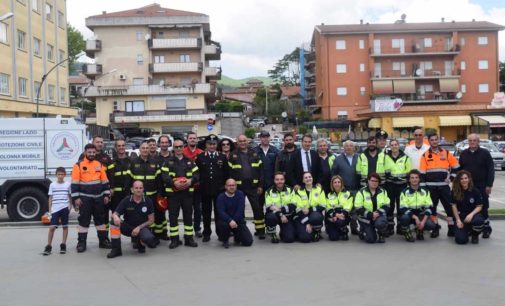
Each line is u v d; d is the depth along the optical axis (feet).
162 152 37.24
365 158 38.11
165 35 204.95
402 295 23.17
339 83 219.00
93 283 26.21
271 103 301.02
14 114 118.62
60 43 152.66
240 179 36.91
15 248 35.53
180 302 22.70
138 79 201.98
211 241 37.09
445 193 37.04
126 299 23.31
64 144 47.78
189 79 204.74
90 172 34.68
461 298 22.66
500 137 167.63
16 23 121.49
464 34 219.20
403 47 219.00
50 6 145.28
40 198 47.01
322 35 218.79
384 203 35.58
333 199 36.50
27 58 127.85
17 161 47.19
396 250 32.96
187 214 35.42
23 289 25.29
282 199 36.06
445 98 218.38
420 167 37.40
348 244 35.14
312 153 38.86
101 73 199.00
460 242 34.60
